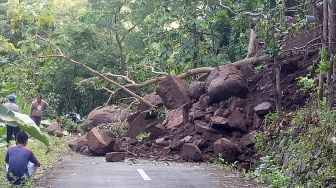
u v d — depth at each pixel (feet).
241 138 52.31
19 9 58.44
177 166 47.80
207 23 70.64
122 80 80.12
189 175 41.81
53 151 58.13
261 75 58.54
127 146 58.29
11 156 33.19
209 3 67.31
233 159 49.55
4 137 52.34
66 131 83.30
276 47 51.31
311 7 50.93
